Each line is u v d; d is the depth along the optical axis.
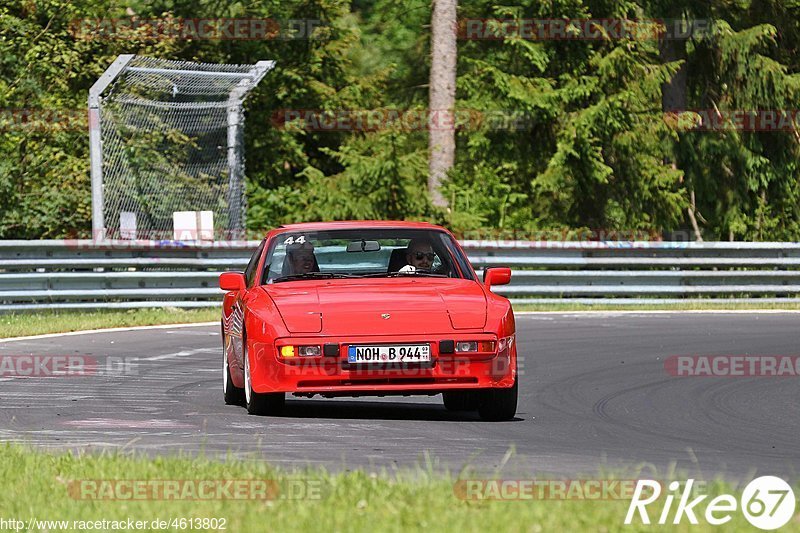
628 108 87.88
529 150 92.00
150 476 19.30
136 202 78.94
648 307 65.75
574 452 23.95
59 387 34.72
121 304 59.94
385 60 112.00
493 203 89.69
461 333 27.28
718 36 91.31
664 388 35.31
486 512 16.11
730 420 29.36
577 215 93.00
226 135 86.19
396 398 33.88
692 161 93.19
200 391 34.22
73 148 81.69
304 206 82.12
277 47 91.00
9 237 77.31
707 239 96.19
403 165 78.56
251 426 27.14
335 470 21.23
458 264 31.06
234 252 62.91
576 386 35.69
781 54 94.88
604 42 90.19
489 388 28.02
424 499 16.95
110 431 26.45
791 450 24.70
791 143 94.94
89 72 84.06
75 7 86.50
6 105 82.38
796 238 96.38
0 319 54.38
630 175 90.69
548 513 15.93
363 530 15.21
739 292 68.38
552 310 63.00
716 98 94.62
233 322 30.81
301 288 29.48
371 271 32.34
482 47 92.88
